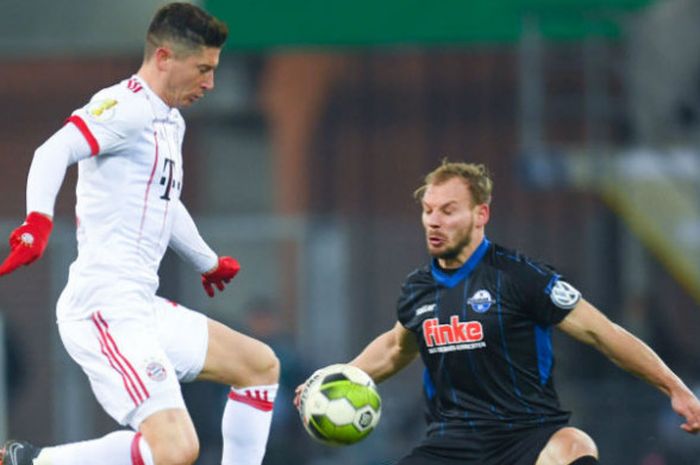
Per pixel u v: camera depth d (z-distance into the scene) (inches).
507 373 827.4
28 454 809.5
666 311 1750.7
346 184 2057.1
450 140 2034.9
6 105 2076.8
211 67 800.3
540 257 1795.0
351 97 2065.7
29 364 1636.3
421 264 1745.8
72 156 760.3
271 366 866.8
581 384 1603.1
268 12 1672.0
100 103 770.8
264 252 1803.6
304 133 2087.8
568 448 812.6
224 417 867.4
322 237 1781.5
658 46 1770.4
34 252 743.7
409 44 1696.6
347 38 1689.2
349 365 858.1
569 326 818.2
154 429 774.5
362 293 1747.0
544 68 1929.1
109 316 787.4
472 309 825.5
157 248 808.9
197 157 2154.3
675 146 1801.2
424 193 842.8
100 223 789.2
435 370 845.2
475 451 831.7
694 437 1521.9
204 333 842.2
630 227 1769.2
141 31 1705.2
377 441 1565.0
